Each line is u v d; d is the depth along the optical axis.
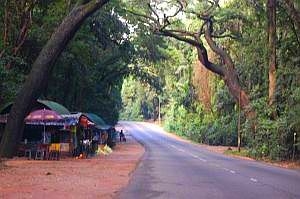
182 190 15.48
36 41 33.84
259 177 20.53
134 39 58.03
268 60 40.66
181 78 86.25
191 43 48.53
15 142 28.12
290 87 37.66
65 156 33.91
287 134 35.84
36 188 15.45
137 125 126.06
